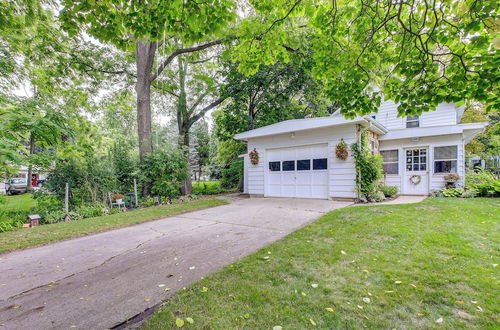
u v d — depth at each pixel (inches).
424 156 373.4
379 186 332.5
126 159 392.8
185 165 411.2
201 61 546.9
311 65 397.4
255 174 409.4
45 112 264.4
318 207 271.1
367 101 145.0
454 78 110.0
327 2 138.1
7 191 622.2
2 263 141.3
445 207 219.3
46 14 287.3
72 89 405.1
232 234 178.2
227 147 613.6
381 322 71.8
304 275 102.8
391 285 91.7
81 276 118.9
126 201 352.5
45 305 92.7
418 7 121.8
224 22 122.3
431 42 116.9
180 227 211.8
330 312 77.1
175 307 83.7
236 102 507.8
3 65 268.2
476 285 89.0
